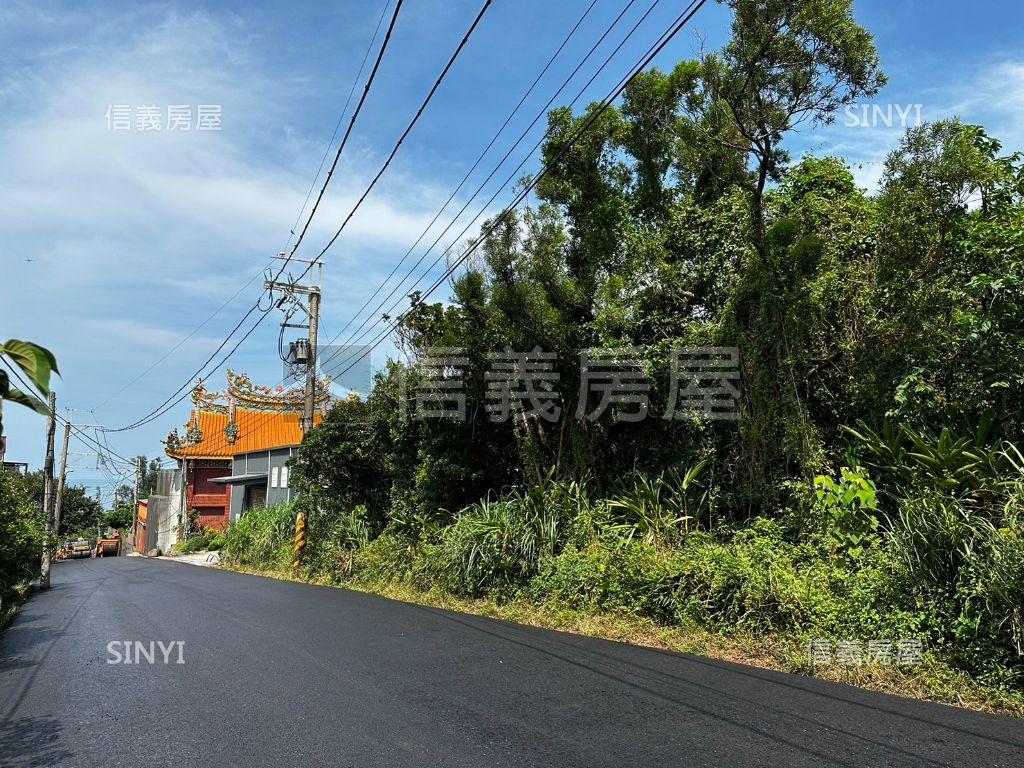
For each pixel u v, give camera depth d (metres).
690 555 10.00
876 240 10.30
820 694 6.46
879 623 7.47
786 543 9.92
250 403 38.19
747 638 8.36
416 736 5.42
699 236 13.39
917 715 5.80
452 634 9.76
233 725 5.78
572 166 14.45
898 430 9.34
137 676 7.59
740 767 4.71
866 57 9.26
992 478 7.80
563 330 13.09
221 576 21.39
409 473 18.33
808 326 10.64
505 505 13.93
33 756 5.22
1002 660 6.50
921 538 7.41
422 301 17.44
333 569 18.59
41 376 3.17
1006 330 8.66
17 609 15.03
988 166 8.94
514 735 5.40
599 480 13.67
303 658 8.23
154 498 50.38
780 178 12.42
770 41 9.44
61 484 37.97
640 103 13.81
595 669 7.52
